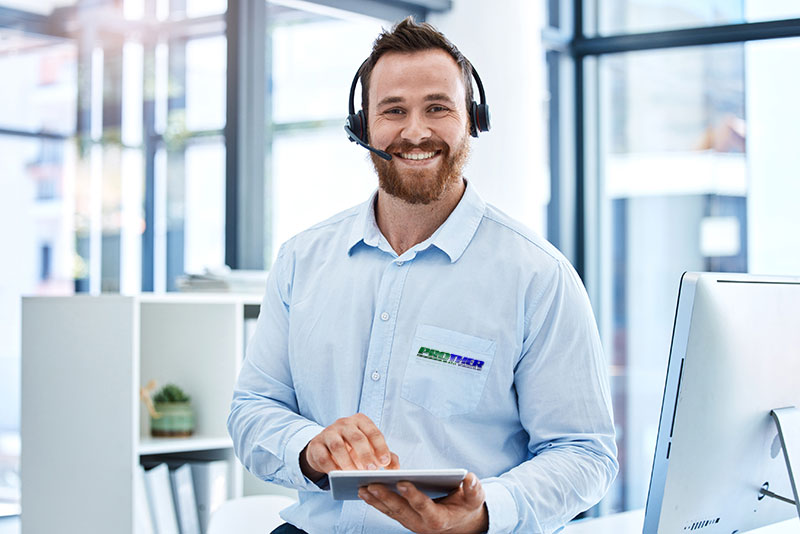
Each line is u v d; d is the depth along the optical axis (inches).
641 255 180.5
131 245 207.3
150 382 122.6
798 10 161.5
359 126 65.9
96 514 112.7
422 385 61.3
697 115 173.0
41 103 216.4
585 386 60.5
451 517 49.8
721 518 58.1
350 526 60.6
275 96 164.2
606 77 183.8
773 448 59.0
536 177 164.4
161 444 116.0
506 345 61.1
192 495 120.6
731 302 54.3
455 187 63.9
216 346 123.9
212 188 194.1
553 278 61.6
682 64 174.4
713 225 172.1
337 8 159.2
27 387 118.0
